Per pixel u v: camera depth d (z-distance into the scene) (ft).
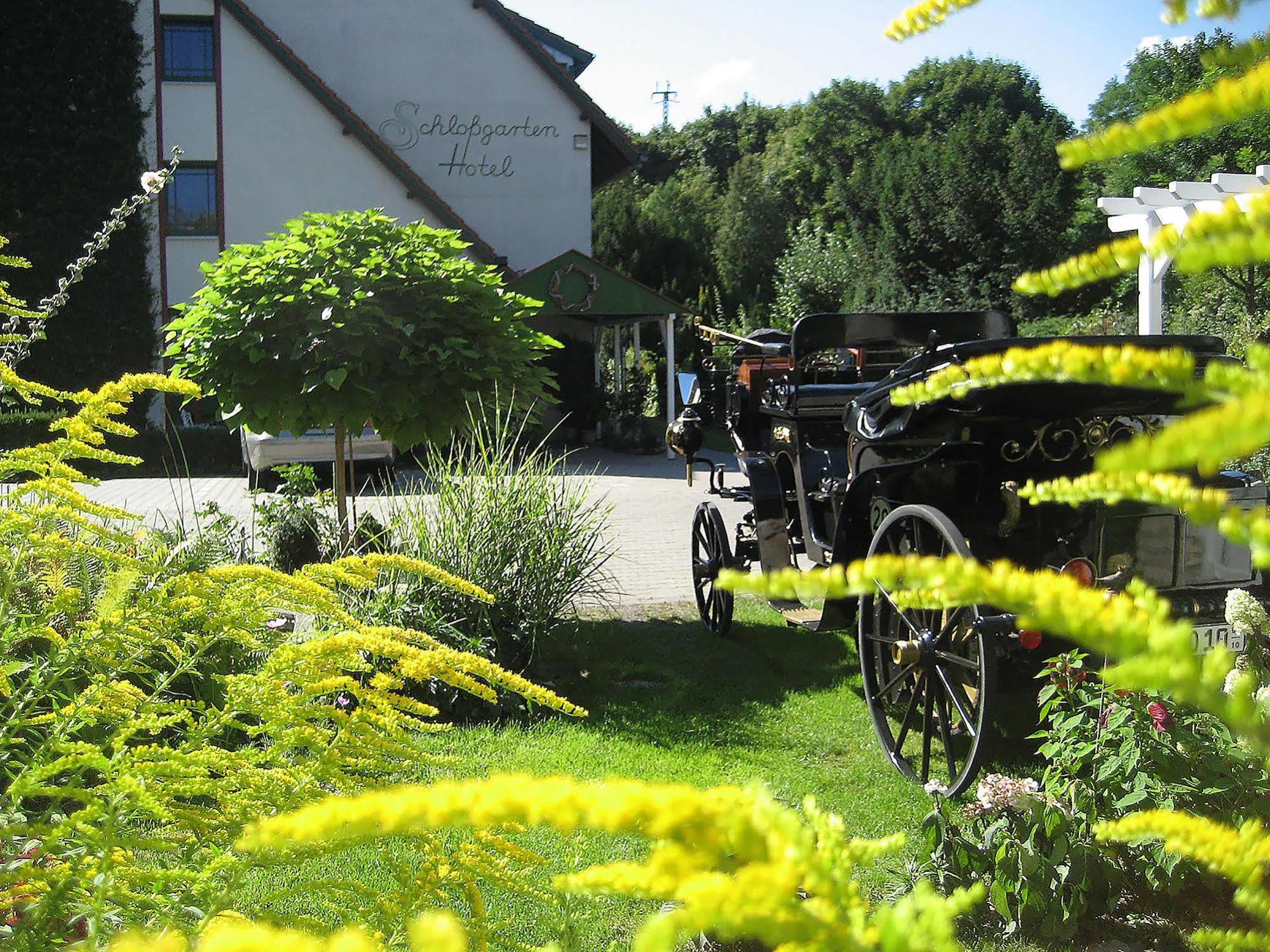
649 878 2.39
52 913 5.74
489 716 18.51
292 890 5.80
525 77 75.77
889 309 76.43
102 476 59.11
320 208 67.62
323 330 22.03
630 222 116.88
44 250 63.77
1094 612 1.69
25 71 63.57
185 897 5.70
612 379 76.84
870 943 1.97
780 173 155.33
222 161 66.80
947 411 14.51
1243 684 1.69
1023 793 11.80
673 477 56.54
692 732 17.83
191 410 65.51
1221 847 2.56
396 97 74.84
